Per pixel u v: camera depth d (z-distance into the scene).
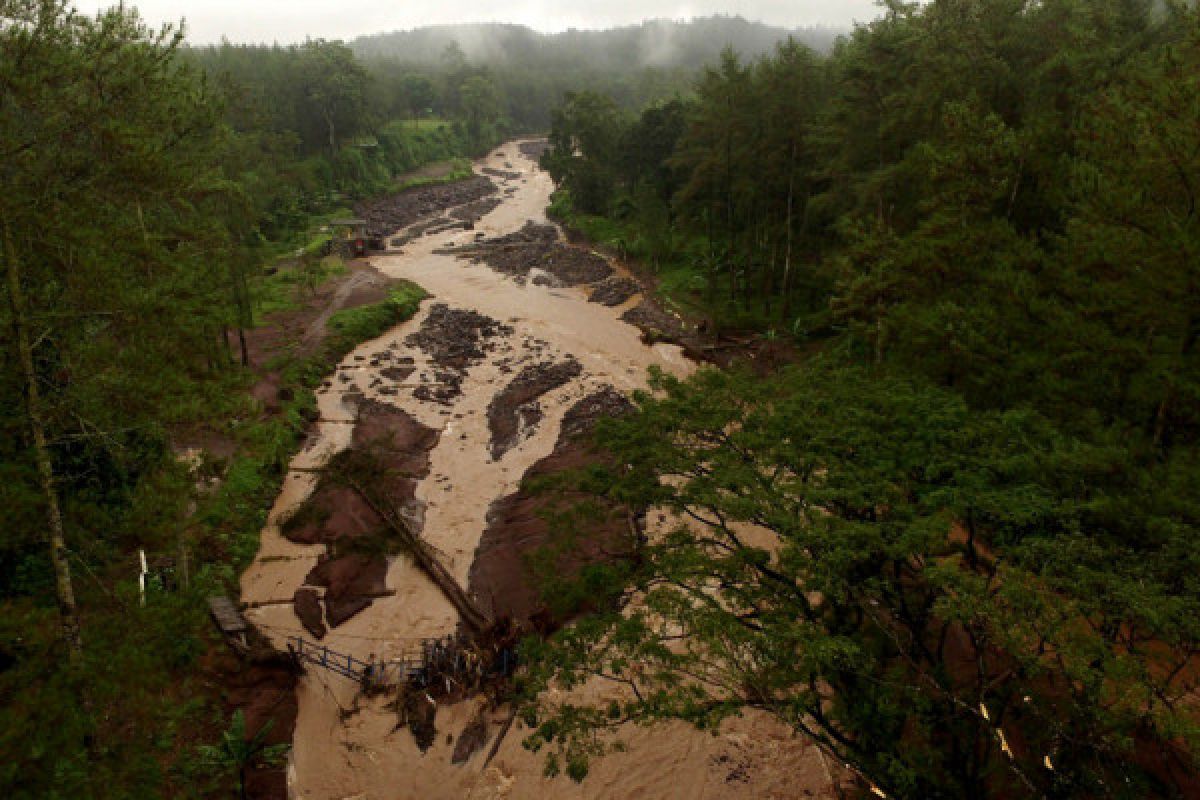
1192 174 18.09
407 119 149.12
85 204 13.82
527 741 15.15
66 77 13.30
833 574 14.29
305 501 33.47
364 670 23.64
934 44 38.47
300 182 86.94
